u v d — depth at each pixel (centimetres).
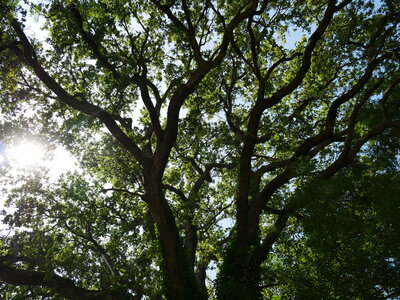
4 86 1634
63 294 1337
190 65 1764
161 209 1236
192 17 1666
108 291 1365
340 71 1712
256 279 1170
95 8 1258
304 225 1062
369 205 1069
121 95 1484
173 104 1330
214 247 1633
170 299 1167
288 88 1313
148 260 1521
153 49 1655
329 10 1275
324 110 1848
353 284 1087
